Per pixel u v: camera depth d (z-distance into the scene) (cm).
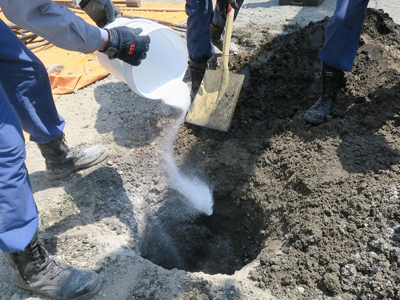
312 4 565
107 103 391
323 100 310
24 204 185
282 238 256
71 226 267
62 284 213
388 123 295
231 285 224
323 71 299
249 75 388
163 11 583
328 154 283
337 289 212
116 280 229
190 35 330
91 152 310
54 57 471
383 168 262
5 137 175
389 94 310
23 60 224
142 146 335
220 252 349
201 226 357
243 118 350
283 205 276
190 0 309
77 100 399
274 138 322
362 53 369
